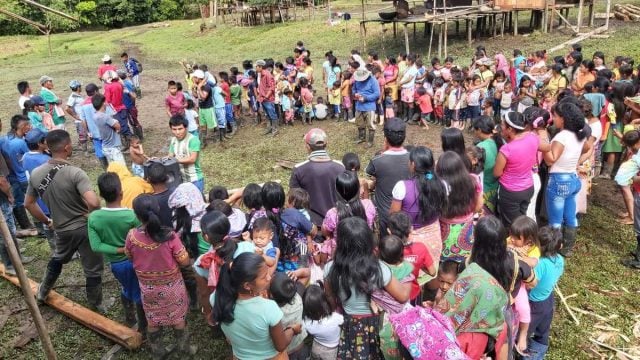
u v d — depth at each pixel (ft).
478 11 59.77
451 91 35.14
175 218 16.48
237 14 110.32
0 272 20.81
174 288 14.39
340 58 65.62
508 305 11.81
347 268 11.50
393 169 16.62
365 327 11.94
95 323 16.87
